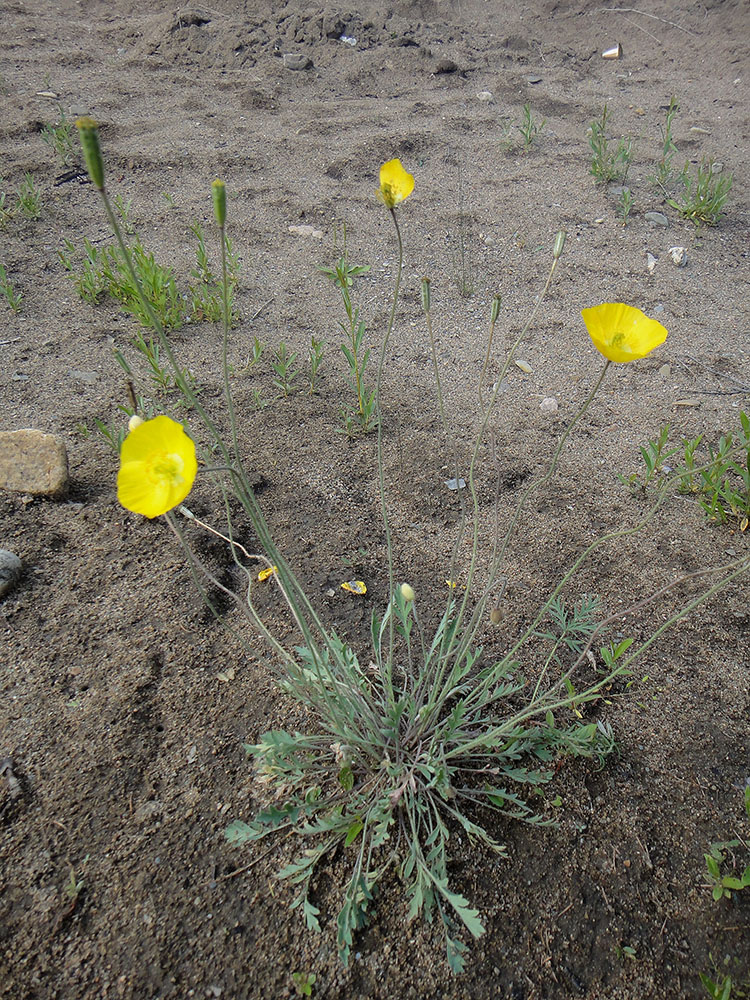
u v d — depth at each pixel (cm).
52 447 281
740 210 509
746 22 745
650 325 161
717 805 200
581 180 539
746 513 283
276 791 198
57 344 370
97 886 180
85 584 252
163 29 736
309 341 387
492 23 804
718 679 231
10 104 602
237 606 248
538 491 300
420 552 273
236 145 572
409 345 390
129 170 531
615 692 226
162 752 206
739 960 173
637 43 765
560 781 203
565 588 259
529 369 372
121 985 165
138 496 142
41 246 445
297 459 312
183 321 393
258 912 176
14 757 203
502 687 206
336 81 690
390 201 177
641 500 297
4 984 164
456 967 161
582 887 183
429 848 188
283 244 466
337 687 195
